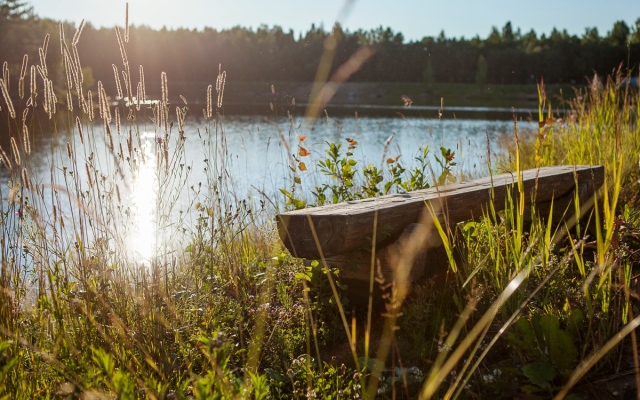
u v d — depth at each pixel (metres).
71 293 3.03
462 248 3.52
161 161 3.51
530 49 81.81
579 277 3.51
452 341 2.12
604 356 2.63
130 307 3.05
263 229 4.76
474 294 2.91
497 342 2.94
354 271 3.13
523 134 9.58
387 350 2.91
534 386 2.56
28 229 3.25
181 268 3.83
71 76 3.21
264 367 2.91
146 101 3.43
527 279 3.12
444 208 3.48
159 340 2.79
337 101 57.84
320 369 2.64
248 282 3.77
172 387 2.55
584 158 6.38
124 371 2.56
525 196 4.16
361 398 2.44
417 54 60.28
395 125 27.39
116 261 3.25
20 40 39.59
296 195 5.83
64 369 2.53
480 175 7.70
